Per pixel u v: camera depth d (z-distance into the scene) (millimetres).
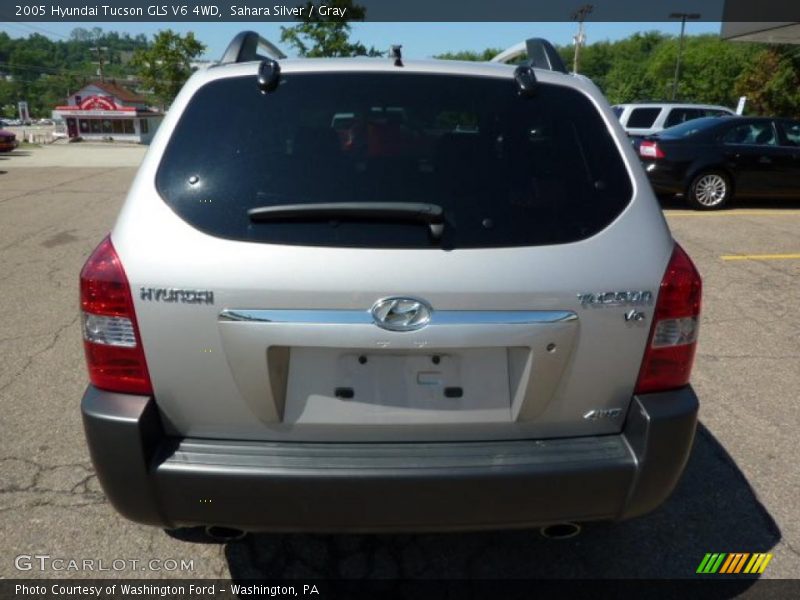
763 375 4137
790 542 2635
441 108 2143
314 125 2088
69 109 53156
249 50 2596
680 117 14266
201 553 2547
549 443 1995
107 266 1909
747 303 5543
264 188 1959
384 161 2021
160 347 1891
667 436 1967
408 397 1924
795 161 10234
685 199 10977
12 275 6281
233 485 1873
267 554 2555
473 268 1861
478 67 2277
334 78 2184
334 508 1893
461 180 2002
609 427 2037
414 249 1863
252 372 1870
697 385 3990
